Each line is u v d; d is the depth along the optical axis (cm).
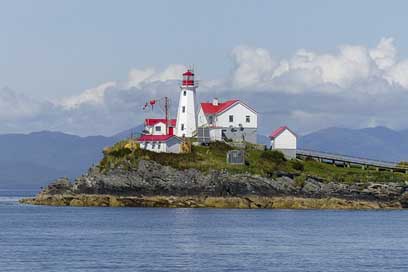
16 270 12619
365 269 12975
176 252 14600
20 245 15600
